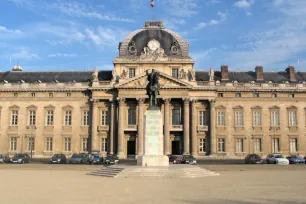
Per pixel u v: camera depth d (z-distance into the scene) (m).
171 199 19.94
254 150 82.31
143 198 20.27
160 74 79.06
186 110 80.12
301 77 87.75
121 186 26.09
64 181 29.88
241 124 83.06
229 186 26.38
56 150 82.81
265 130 82.75
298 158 66.56
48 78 87.00
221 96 83.44
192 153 80.44
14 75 88.38
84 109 83.62
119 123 79.44
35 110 84.06
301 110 83.25
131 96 79.69
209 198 20.36
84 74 87.94
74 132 83.06
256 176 35.53
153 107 39.34
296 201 19.45
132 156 78.94
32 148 83.12
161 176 33.59
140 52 83.00
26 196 21.17
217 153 81.56
